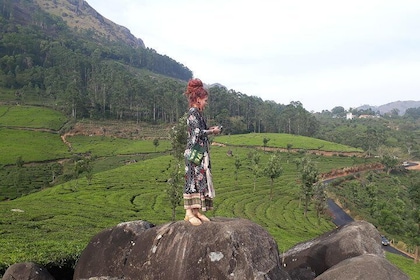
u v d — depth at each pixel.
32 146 98.38
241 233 6.90
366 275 6.97
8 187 68.62
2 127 108.94
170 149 106.06
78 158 92.00
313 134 152.50
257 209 56.19
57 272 12.85
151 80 170.50
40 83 150.50
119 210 45.88
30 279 10.02
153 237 7.79
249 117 153.25
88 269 8.71
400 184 89.81
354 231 10.44
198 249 6.90
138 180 67.62
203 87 7.20
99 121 127.19
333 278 7.21
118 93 135.12
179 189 40.41
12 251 18.34
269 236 7.26
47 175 79.62
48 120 119.31
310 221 54.50
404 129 185.62
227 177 76.75
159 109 143.62
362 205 70.62
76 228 34.81
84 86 151.25
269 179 77.56
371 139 133.12
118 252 8.47
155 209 48.94
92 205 47.94
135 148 106.38
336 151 115.69
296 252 11.12
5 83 144.38
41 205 46.31
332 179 89.06
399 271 7.13
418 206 64.81
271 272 6.60
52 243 22.16
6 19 196.12
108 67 166.62
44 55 173.38
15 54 161.88
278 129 154.88
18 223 34.81
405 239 53.69
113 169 78.69
